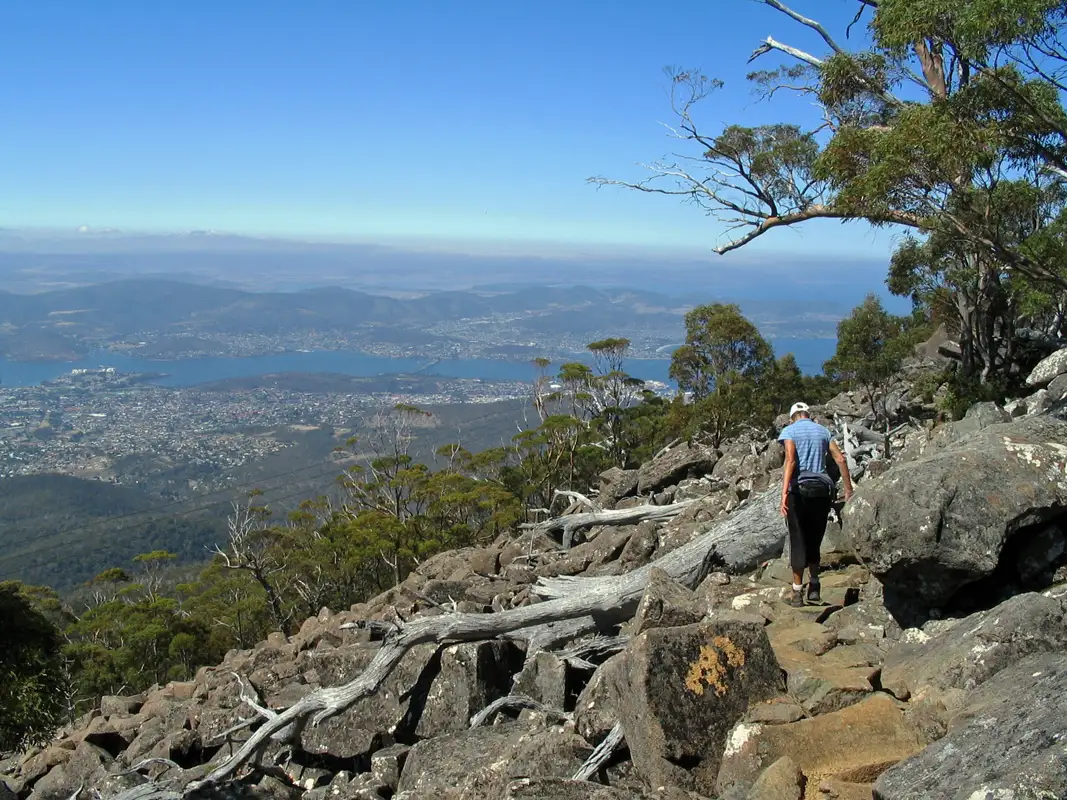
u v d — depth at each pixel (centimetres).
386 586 3806
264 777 948
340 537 3862
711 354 4509
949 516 644
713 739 524
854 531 693
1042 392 1353
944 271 2494
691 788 507
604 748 581
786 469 794
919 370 3061
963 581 646
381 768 819
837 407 2591
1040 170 1371
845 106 1708
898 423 2242
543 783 483
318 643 1448
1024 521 638
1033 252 1828
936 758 383
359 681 946
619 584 998
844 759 469
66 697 1789
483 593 1385
